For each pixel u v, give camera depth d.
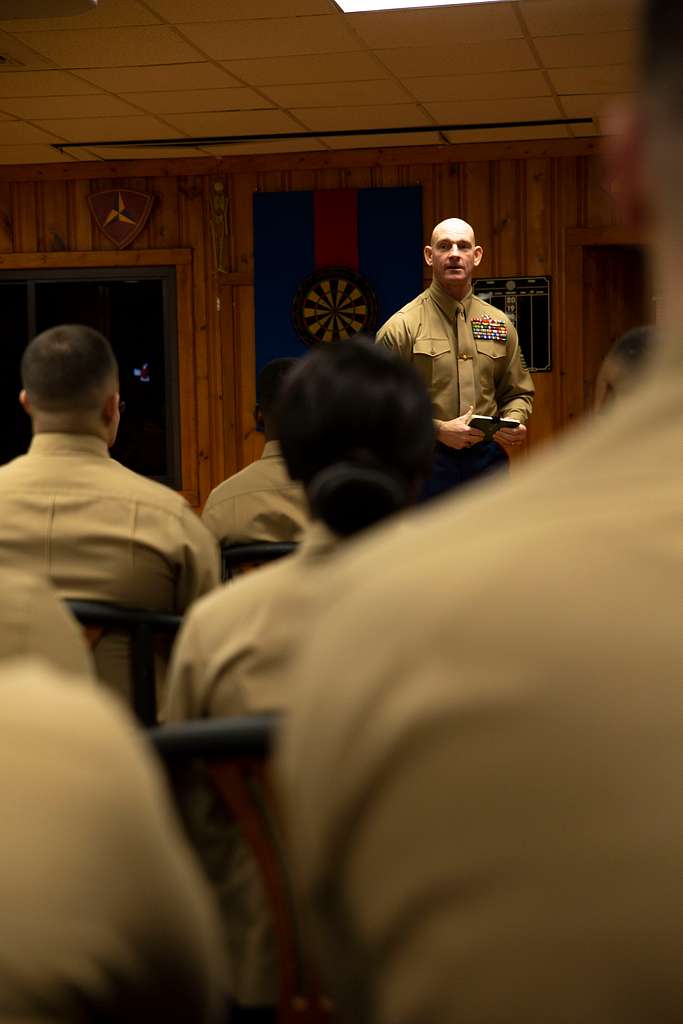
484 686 0.41
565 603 0.41
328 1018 1.61
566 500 0.45
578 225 9.70
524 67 7.54
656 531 0.42
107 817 0.55
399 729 0.43
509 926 0.40
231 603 1.65
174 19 6.51
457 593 0.43
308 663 0.49
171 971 0.59
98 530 2.67
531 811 0.40
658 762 0.39
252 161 10.09
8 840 0.53
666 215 0.48
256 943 1.69
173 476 10.52
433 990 0.42
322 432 1.68
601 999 0.39
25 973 0.52
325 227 10.03
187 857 0.65
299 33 6.80
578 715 0.40
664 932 0.39
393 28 6.73
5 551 2.65
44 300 10.57
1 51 7.04
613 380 2.98
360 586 0.48
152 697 2.64
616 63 7.45
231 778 1.54
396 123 9.02
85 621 2.57
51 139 9.44
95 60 7.26
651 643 0.40
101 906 0.54
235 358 10.34
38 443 2.74
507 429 6.39
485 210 9.81
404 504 1.42
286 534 3.38
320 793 0.46
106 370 2.75
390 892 0.43
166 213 10.34
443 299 6.81
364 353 1.74
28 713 0.57
